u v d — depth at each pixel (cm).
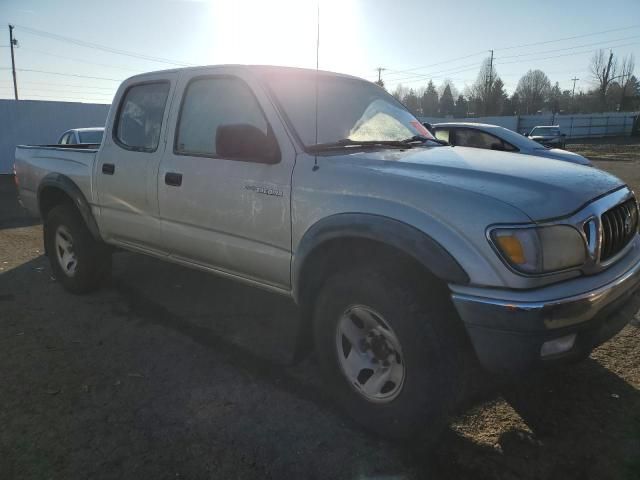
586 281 234
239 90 335
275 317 433
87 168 444
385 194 254
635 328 394
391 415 256
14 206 1062
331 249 285
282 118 308
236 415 288
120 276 542
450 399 242
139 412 291
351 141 321
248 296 484
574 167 296
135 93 415
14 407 295
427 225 236
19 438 266
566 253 229
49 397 306
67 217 466
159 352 367
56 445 261
